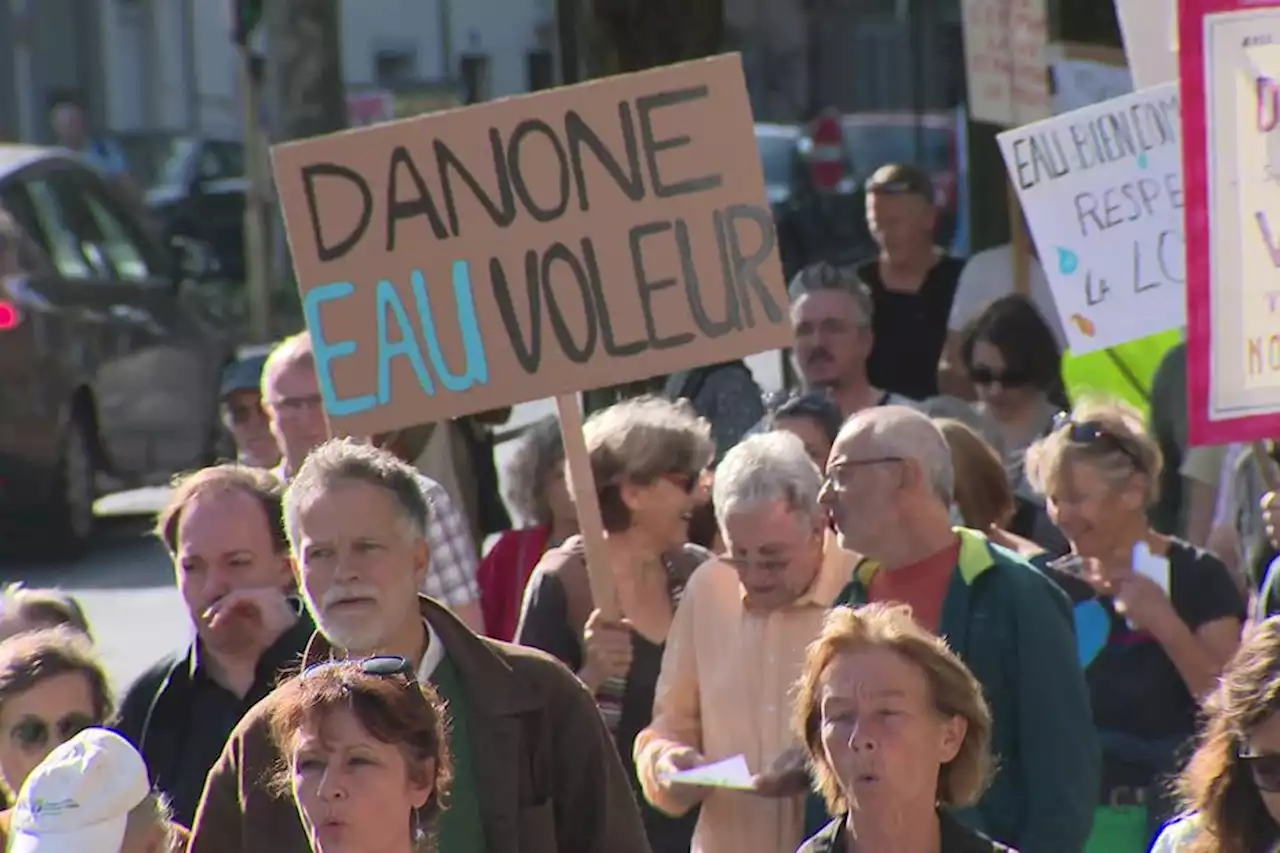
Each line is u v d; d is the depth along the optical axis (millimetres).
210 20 111562
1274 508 18594
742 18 129375
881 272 31047
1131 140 23234
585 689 14242
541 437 20984
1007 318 23797
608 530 18109
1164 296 23250
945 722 13109
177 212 76812
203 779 16188
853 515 15797
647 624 18125
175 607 38281
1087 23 32562
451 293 18109
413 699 12320
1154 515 25375
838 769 13102
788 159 80500
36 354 41719
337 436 18062
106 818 12156
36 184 43344
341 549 13727
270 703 13492
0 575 41719
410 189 18109
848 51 129125
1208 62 17938
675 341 18234
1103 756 17594
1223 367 18031
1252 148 18031
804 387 25250
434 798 12523
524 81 119125
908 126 91812
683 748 16656
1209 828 12938
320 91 53562
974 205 36781
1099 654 17844
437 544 19109
